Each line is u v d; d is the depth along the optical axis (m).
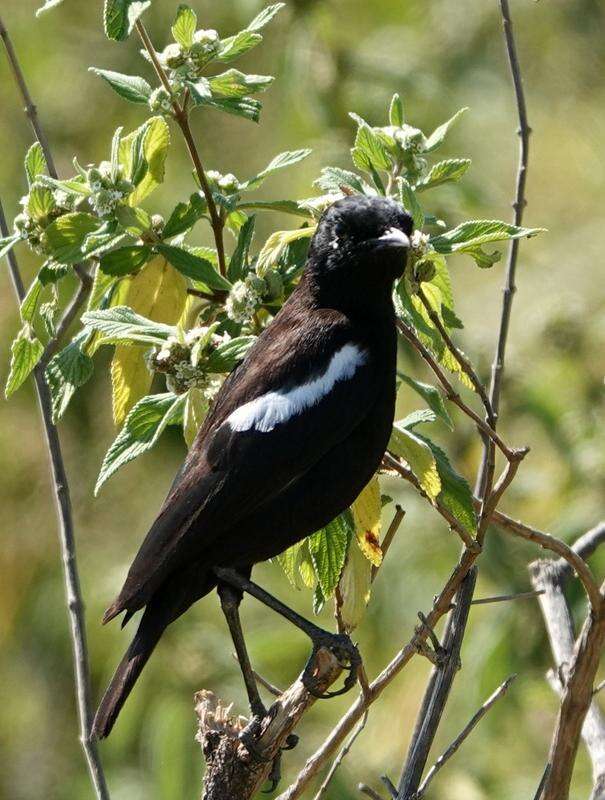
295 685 7.23
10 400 13.20
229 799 7.18
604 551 12.31
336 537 7.84
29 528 13.39
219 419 7.82
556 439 13.08
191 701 12.55
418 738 6.81
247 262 7.80
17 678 13.91
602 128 16.16
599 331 13.83
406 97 13.61
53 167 8.05
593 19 15.60
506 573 12.36
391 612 12.69
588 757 12.30
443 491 7.54
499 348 7.75
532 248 15.98
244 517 7.77
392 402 7.87
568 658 7.82
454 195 12.06
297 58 13.34
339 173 7.84
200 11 13.29
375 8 13.97
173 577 7.92
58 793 14.37
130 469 13.33
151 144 7.62
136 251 7.64
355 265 7.67
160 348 7.24
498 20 14.93
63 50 13.65
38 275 7.64
